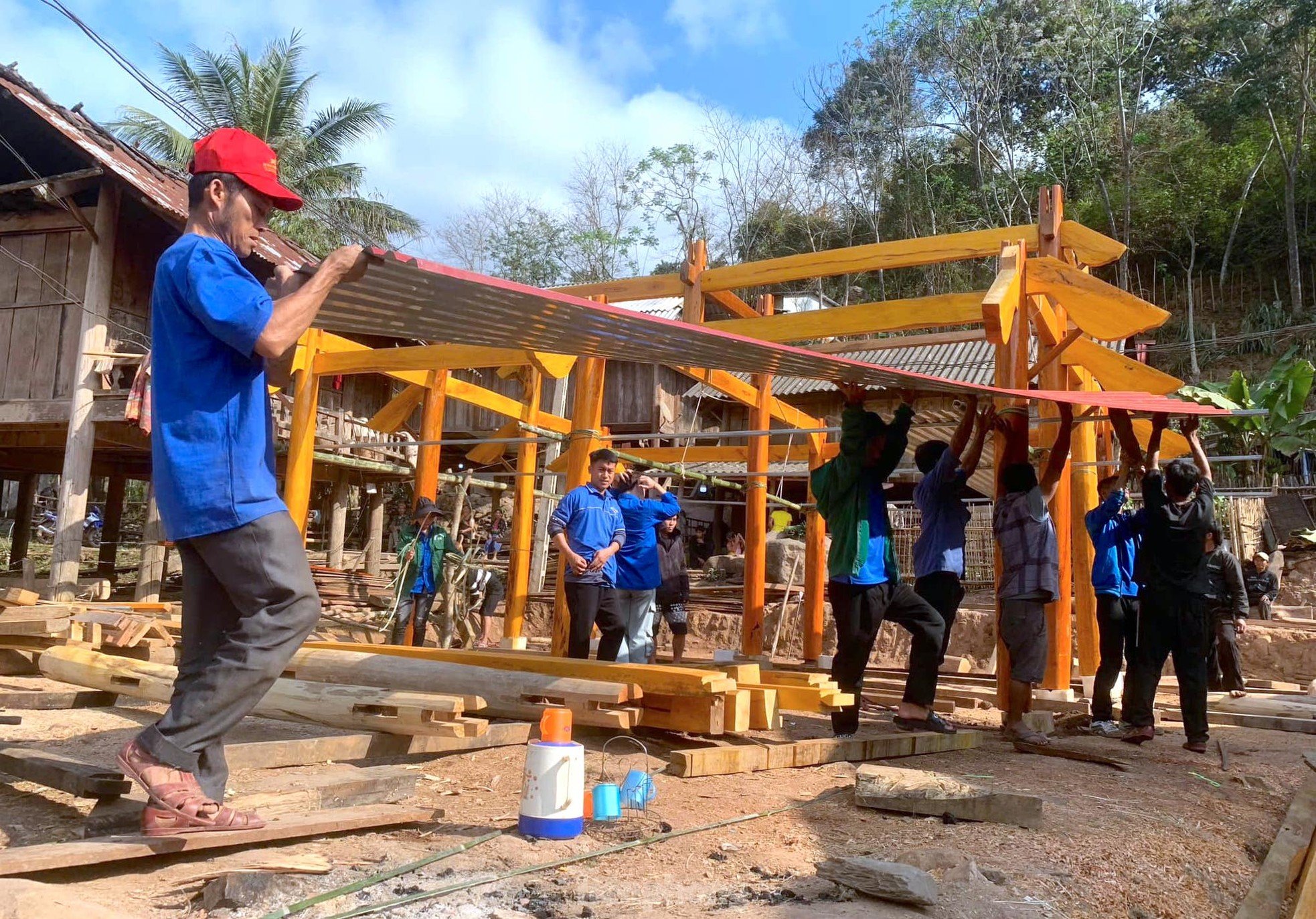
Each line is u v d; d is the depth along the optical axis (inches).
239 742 196.4
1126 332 282.4
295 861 118.1
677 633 425.4
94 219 519.8
